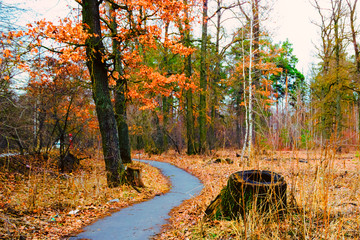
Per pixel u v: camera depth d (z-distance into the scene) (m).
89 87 10.78
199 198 7.12
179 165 17.44
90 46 8.68
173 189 10.05
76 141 13.21
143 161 21.14
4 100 8.20
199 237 4.12
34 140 10.67
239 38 19.22
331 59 23.77
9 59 7.31
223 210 4.56
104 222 5.79
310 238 3.19
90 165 13.31
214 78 25.53
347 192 4.47
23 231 4.79
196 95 26.62
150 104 13.60
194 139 23.30
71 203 6.87
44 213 5.99
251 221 3.63
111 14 11.55
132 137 32.22
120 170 9.46
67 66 10.48
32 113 10.03
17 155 10.07
